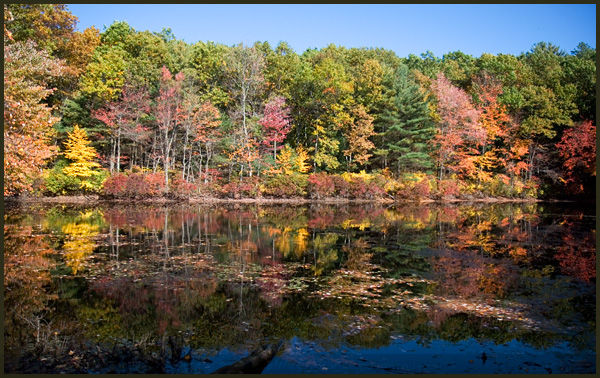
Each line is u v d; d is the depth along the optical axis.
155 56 34.81
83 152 27.81
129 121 29.59
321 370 3.91
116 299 6.11
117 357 4.17
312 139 38.84
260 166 32.53
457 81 45.81
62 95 32.59
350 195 32.69
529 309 5.77
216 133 30.98
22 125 12.20
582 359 4.23
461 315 5.52
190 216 18.47
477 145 36.12
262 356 4.11
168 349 4.40
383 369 3.94
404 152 35.31
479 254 9.99
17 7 24.97
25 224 14.68
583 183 35.09
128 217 17.58
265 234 13.07
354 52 47.53
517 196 34.78
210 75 35.41
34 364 4.01
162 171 30.56
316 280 7.35
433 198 33.38
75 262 8.57
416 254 9.94
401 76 37.88
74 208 21.67
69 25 28.92
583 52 43.50
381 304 5.98
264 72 35.72
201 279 7.33
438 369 3.97
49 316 5.39
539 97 35.41
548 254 9.95
